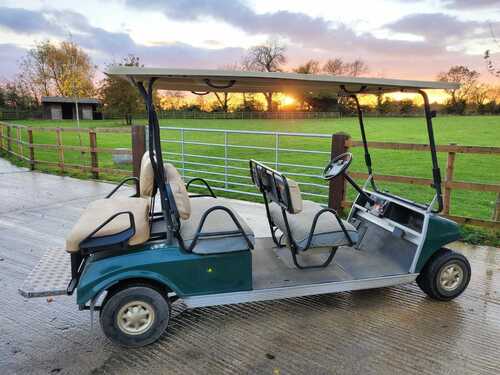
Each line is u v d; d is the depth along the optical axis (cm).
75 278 225
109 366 203
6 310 260
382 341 226
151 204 265
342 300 277
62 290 225
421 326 242
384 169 937
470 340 227
